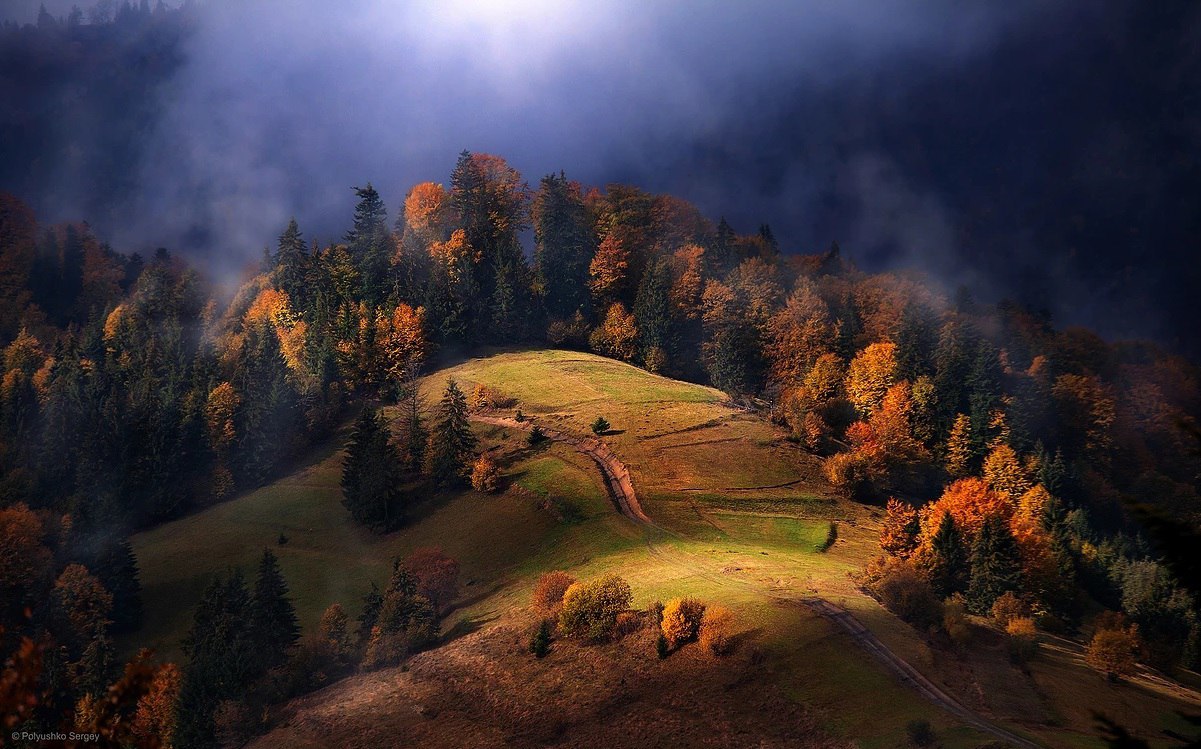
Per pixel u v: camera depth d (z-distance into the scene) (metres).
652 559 95.12
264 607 88.94
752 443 135.12
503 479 124.75
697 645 70.44
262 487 143.00
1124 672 69.50
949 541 93.75
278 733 72.62
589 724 64.12
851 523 114.56
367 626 87.44
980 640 73.31
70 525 126.50
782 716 59.56
